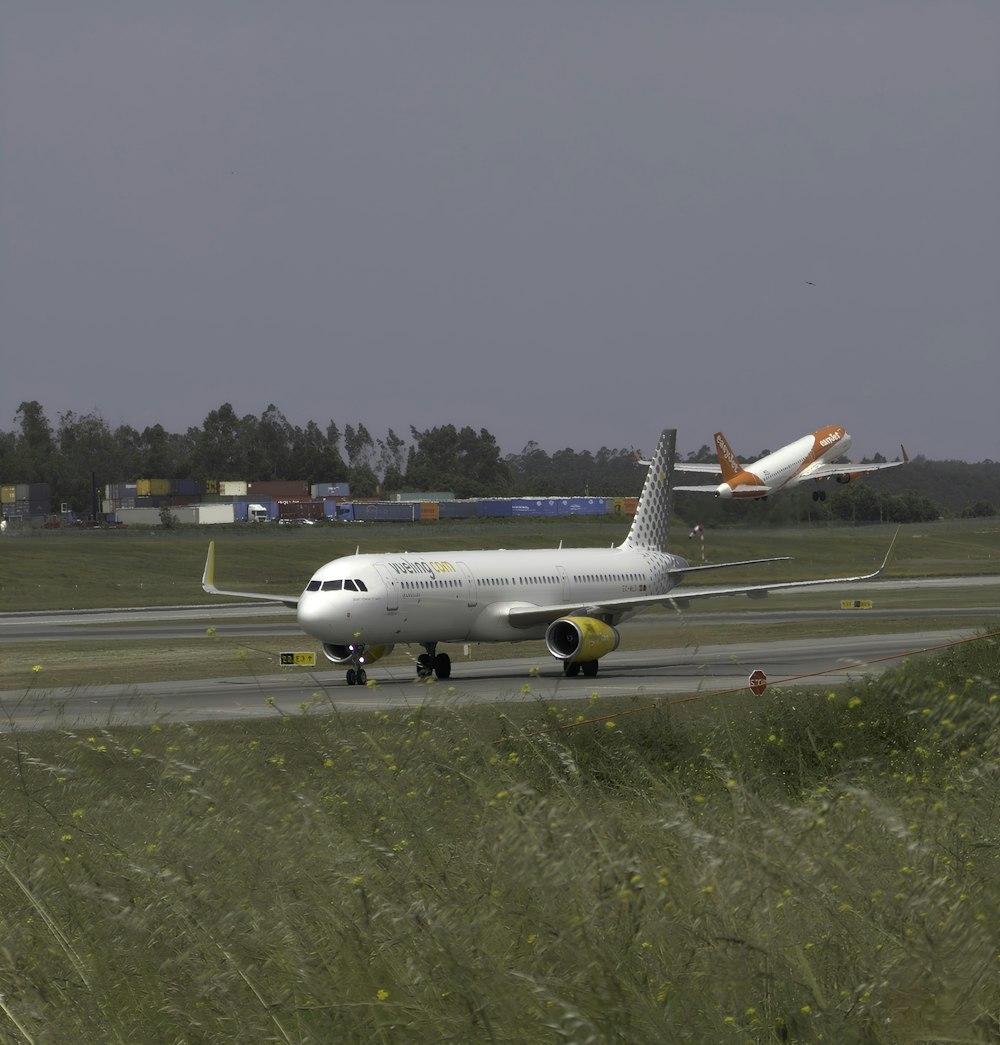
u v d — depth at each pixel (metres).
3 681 199.75
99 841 53.56
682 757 94.62
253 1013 35.25
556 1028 30.36
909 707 98.12
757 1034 32.78
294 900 42.44
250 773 64.75
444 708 78.56
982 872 42.88
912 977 33.53
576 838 41.69
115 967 38.94
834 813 51.34
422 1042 32.88
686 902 38.66
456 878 42.53
